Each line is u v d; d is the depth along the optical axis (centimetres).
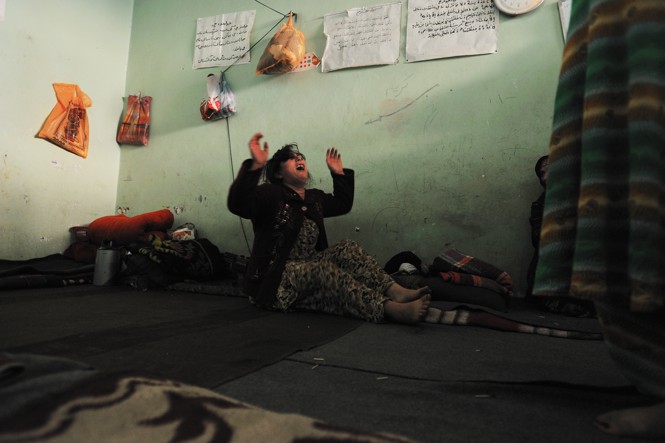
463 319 203
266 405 93
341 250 229
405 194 338
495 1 322
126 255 322
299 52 364
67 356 125
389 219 341
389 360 135
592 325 210
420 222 334
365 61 354
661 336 82
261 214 235
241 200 216
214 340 154
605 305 88
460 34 333
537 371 126
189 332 166
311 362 129
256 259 235
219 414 71
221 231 392
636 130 73
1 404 68
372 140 350
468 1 333
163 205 413
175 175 411
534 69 316
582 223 78
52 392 73
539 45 316
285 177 251
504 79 322
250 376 114
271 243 234
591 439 79
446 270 282
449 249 300
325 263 217
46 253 366
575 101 87
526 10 315
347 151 356
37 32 359
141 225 365
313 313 223
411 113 342
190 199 404
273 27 388
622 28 79
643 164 72
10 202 341
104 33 416
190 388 82
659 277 70
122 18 435
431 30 340
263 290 226
